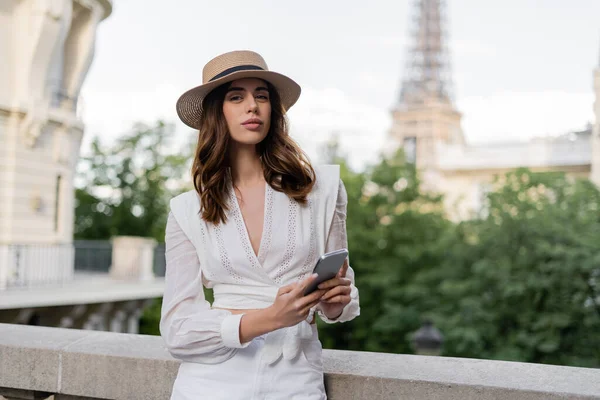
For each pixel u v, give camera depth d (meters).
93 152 36.69
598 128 24.72
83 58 21.30
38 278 18.14
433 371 2.62
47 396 3.03
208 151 2.22
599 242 18.94
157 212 37.03
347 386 2.58
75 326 17.20
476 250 21.67
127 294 17.77
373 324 25.27
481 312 19.50
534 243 19.78
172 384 2.77
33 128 18.97
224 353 2.08
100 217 36.75
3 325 3.50
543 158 44.28
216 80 2.15
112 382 2.86
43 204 19.77
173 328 2.11
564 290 18.91
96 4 21.31
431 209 28.97
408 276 25.94
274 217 2.14
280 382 2.08
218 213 2.13
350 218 27.20
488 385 2.42
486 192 22.56
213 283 2.20
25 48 18.81
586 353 18.88
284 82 2.22
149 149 36.75
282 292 1.97
